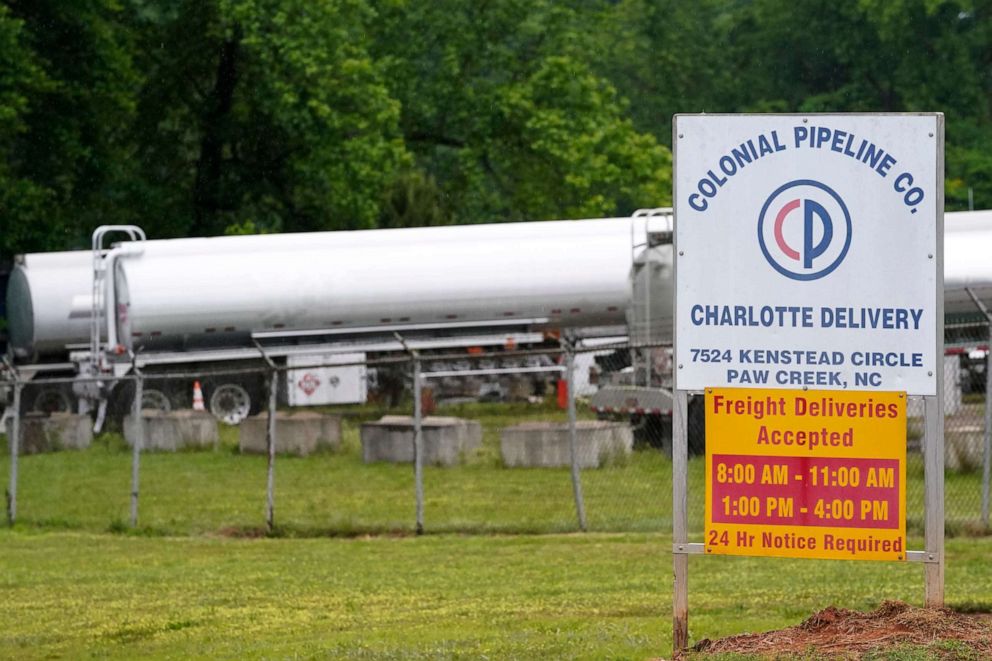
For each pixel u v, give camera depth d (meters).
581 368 62.78
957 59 125.38
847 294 14.06
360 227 78.50
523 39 90.44
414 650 17.11
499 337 62.25
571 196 86.12
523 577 24.50
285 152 83.38
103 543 31.28
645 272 53.69
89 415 54.16
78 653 18.62
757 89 138.00
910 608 14.97
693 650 14.41
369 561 27.45
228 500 37.38
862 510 14.11
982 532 29.25
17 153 74.62
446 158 91.19
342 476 41.69
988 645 13.38
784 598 20.73
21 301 65.06
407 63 88.00
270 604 22.31
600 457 41.88
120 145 85.94
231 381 59.16
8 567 27.67
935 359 14.02
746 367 14.18
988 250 58.59
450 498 36.50
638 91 140.50
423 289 61.69
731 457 14.23
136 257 60.47
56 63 73.75
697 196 14.16
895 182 13.99
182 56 83.75
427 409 58.03
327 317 61.47
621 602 21.03
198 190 85.69
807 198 14.06
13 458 35.31
